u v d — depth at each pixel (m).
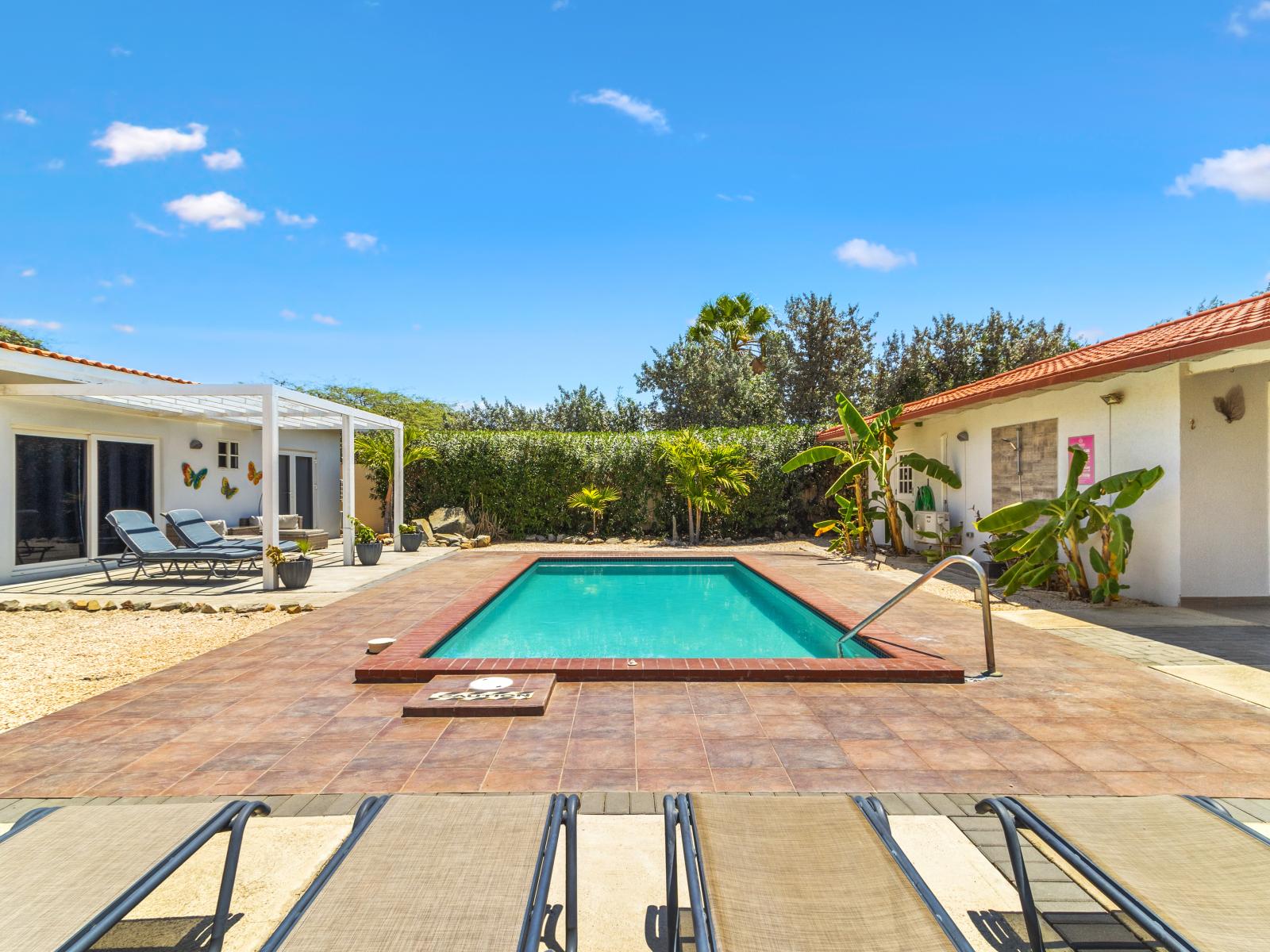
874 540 14.87
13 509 10.44
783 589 9.94
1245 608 8.18
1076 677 5.48
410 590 9.68
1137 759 3.90
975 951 2.35
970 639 6.71
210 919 2.53
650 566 13.39
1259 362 7.35
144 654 6.33
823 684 5.33
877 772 3.72
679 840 3.00
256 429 15.66
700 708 4.77
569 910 2.26
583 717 4.57
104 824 2.34
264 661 5.99
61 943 1.78
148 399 10.96
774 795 3.48
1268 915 1.91
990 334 22.52
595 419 27.73
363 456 16.91
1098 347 11.33
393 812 2.44
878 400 24.58
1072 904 2.60
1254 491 8.35
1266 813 3.29
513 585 10.70
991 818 3.23
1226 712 4.67
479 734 4.27
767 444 17.56
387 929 1.85
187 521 11.52
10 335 24.12
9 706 4.86
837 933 1.88
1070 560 8.70
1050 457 10.34
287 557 12.06
